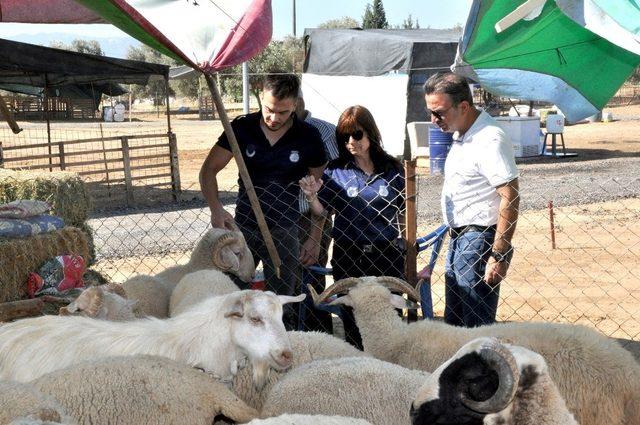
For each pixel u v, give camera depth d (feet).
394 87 72.23
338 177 19.71
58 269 23.09
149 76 55.52
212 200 21.33
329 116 74.90
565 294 31.12
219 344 13.79
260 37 17.26
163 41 15.65
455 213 18.53
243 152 20.22
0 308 19.47
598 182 59.93
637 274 34.12
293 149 20.13
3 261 22.26
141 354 13.20
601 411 13.57
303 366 13.43
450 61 71.51
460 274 18.58
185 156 89.86
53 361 14.11
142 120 162.61
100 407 11.87
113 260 37.14
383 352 16.61
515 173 17.61
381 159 19.63
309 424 9.64
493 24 21.15
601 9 18.24
